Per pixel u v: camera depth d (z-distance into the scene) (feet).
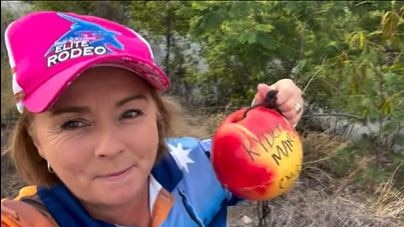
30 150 1.88
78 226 1.84
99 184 1.72
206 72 6.20
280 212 2.96
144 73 1.75
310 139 3.55
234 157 1.83
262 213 2.30
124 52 1.75
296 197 3.04
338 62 3.59
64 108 1.69
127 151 1.72
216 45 5.72
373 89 3.03
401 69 2.93
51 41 1.75
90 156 1.70
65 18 1.81
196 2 5.64
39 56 1.73
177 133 2.18
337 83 3.59
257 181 1.82
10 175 4.16
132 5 7.14
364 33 3.43
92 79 1.70
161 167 2.06
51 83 1.67
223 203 2.12
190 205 2.03
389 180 2.79
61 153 1.71
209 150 2.15
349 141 3.45
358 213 2.69
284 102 1.94
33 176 1.89
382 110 2.94
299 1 4.74
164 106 2.00
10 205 1.80
